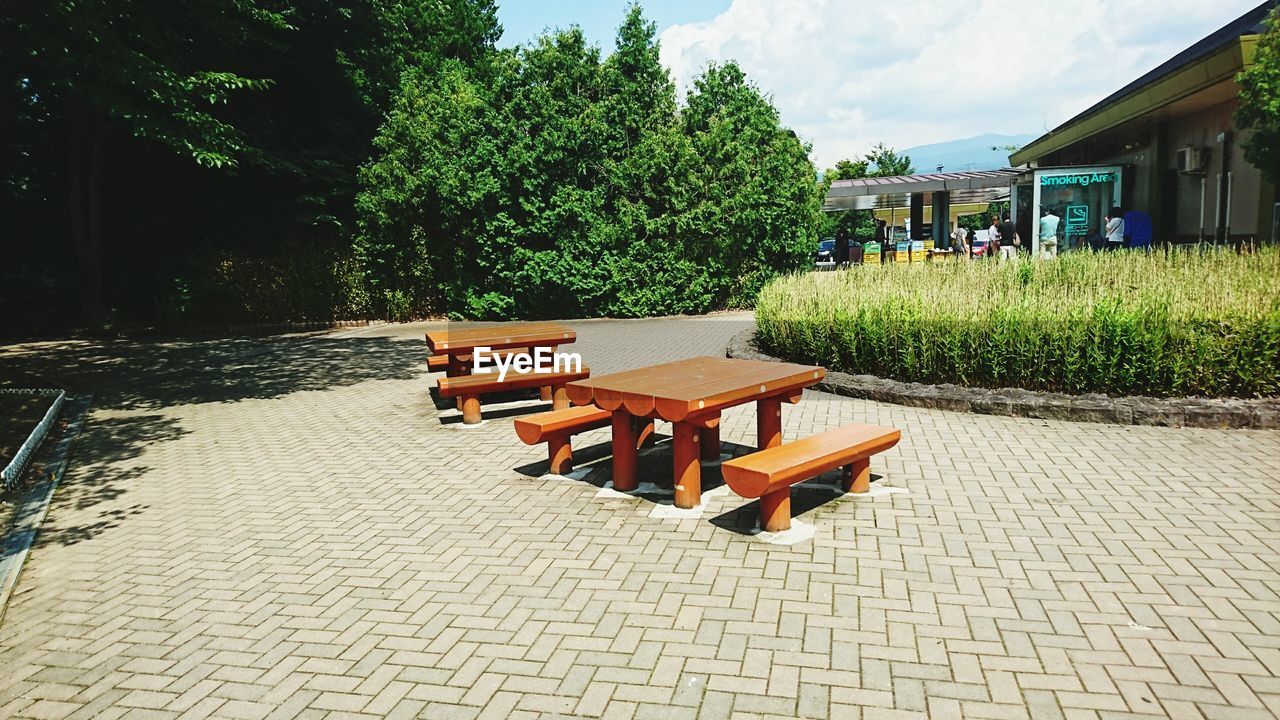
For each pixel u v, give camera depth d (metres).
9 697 3.77
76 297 20.30
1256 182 16.48
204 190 22.20
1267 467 6.11
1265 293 8.43
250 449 8.33
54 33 11.61
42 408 10.30
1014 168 30.47
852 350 9.80
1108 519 5.24
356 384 12.05
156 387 12.29
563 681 3.62
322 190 22.20
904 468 6.51
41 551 5.69
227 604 4.64
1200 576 4.38
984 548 4.87
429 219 20.53
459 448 7.92
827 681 3.52
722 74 20.70
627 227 19.56
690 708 3.36
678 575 4.67
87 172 20.86
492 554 5.13
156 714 3.55
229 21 16.45
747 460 5.22
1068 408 7.67
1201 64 14.88
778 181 20.42
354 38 23.09
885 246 32.84
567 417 6.78
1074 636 3.81
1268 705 3.22
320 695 3.62
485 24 33.19
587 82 19.98
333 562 5.17
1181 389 7.75
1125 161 23.33
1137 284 10.10
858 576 4.55
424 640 4.07
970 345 8.70
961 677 3.51
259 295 19.88
